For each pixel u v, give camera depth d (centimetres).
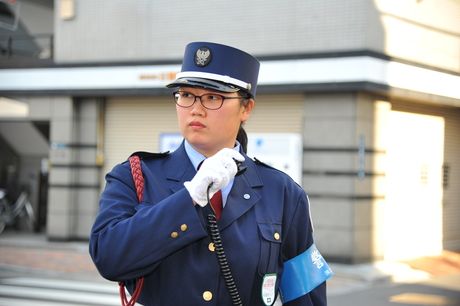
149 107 1416
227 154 206
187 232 203
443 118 1452
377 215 1244
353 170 1191
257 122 1298
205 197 204
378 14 1206
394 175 1322
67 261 1229
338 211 1200
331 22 1207
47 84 1461
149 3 1380
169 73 1351
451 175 1492
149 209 207
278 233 230
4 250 1365
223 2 1308
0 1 1627
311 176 1224
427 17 1312
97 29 1426
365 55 1166
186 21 1346
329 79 1193
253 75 235
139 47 1391
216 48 226
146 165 233
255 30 1276
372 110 1229
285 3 1248
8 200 1714
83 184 1456
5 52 1638
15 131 1666
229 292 213
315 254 253
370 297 936
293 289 245
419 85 1285
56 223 1459
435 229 1441
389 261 1270
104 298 894
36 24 1664
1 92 1505
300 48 1234
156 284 220
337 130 1203
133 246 201
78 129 1462
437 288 1024
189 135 227
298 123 1259
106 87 1407
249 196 229
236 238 219
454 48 1382
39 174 1703
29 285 987
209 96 225
